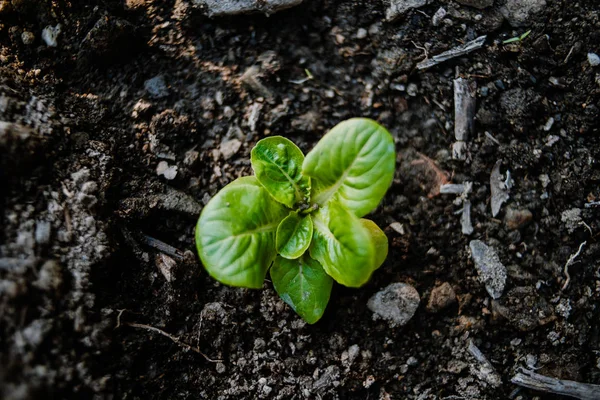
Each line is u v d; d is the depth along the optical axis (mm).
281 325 420
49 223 395
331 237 399
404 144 434
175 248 421
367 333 421
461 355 421
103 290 403
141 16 439
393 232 427
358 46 441
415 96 437
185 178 428
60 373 381
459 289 425
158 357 408
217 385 413
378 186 386
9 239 386
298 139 433
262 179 404
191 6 438
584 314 424
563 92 439
